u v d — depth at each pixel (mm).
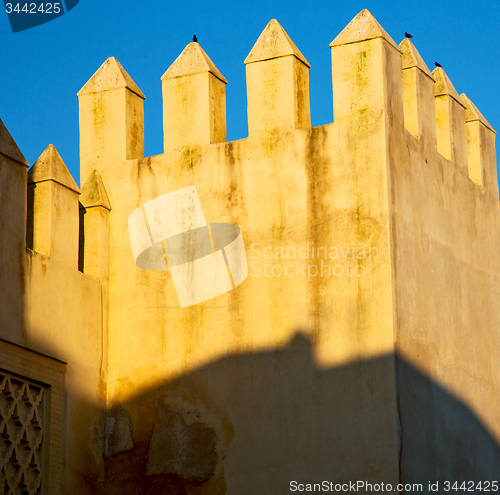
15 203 10477
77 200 11414
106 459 11117
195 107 11727
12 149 10547
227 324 11016
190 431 10883
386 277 10422
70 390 10828
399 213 10828
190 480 10734
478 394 11992
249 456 10547
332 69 11156
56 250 10961
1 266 10148
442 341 11305
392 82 11156
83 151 12109
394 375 10141
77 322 11086
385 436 10023
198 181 11531
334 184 10898
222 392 10844
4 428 10031
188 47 12031
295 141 11172
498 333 12953
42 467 10367
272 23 11648
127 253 11664
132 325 11445
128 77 12312
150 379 11219
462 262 12273
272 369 10680
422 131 11766
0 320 10039
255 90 11453
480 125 13562
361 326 10406
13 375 10203
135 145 12156
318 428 10328
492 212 13492
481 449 11781
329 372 10414
